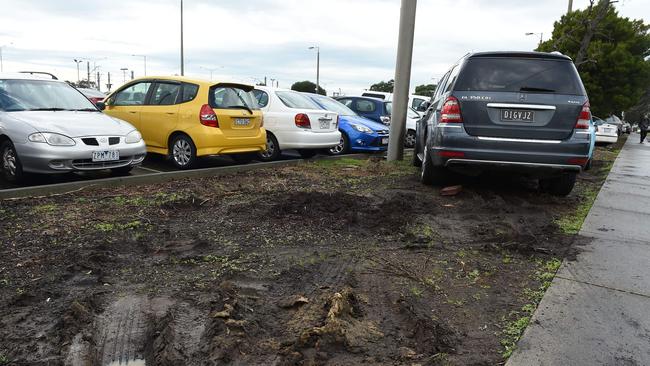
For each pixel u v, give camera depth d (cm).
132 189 599
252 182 677
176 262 362
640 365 248
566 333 278
